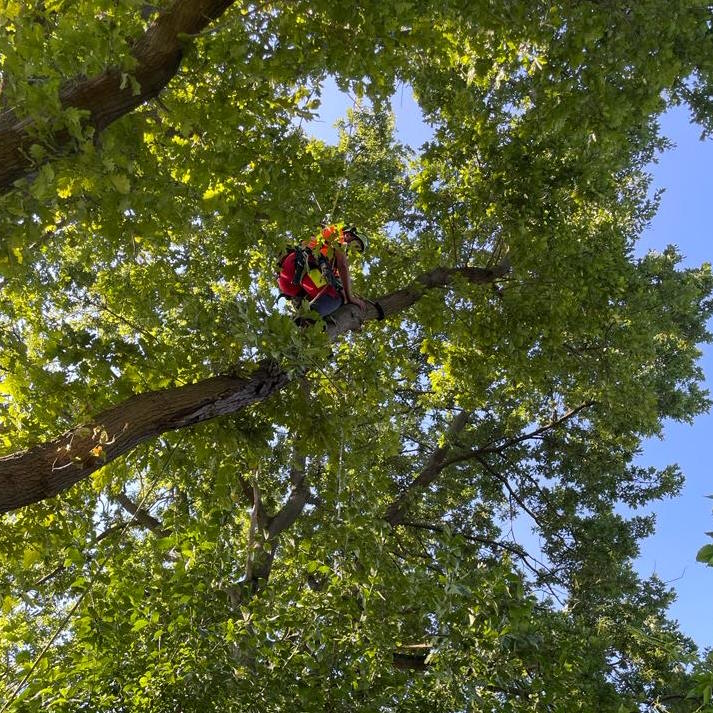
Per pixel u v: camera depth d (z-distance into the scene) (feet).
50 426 15.56
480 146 25.00
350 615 17.58
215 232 22.35
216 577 18.20
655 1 17.20
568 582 38.83
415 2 15.08
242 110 14.05
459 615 16.51
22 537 15.34
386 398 21.93
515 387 31.81
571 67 18.30
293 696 16.20
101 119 11.72
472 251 28.07
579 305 25.94
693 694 7.24
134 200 11.92
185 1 12.10
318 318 15.81
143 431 13.35
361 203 27.35
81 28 10.67
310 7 13.35
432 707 16.44
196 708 16.01
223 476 18.92
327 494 19.30
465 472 42.78
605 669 29.12
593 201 26.61
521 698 16.48
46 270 22.71
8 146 10.65
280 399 19.36
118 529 22.70
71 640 17.33
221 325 17.81
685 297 38.32
